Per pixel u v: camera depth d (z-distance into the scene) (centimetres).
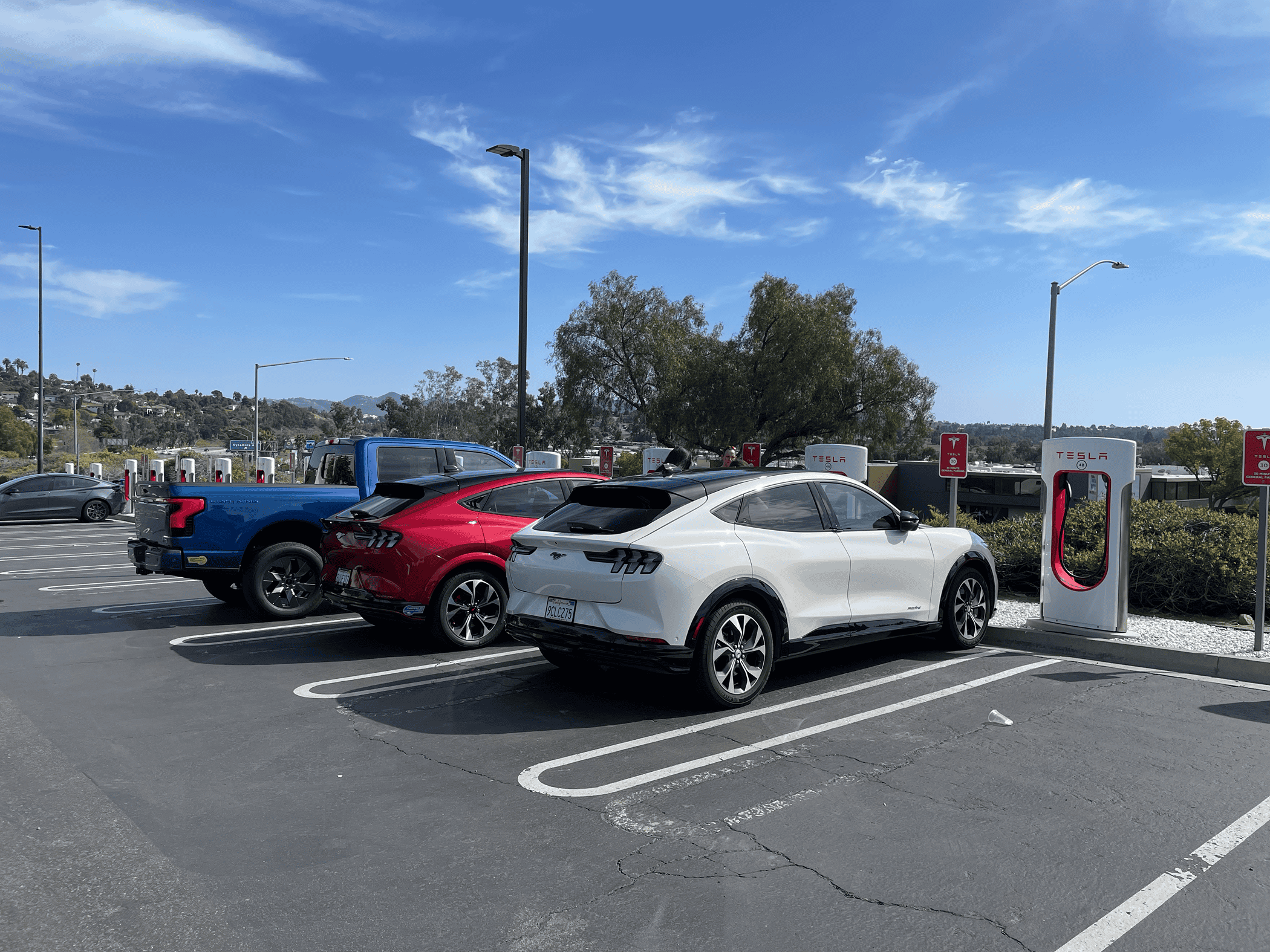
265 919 322
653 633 557
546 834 396
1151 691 636
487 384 8100
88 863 368
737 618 593
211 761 495
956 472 928
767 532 623
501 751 512
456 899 337
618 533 583
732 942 305
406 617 754
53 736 540
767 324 4459
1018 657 752
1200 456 5359
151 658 759
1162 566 916
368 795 444
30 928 315
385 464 1009
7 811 423
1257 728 547
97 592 1175
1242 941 305
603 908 330
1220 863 363
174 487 892
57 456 5441
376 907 331
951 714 579
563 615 600
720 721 568
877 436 4559
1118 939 306
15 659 755
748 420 4444
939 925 316
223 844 387
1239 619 853
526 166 1880
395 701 621
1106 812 416
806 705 602
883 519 712
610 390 4853
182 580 1307
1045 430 2686
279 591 940
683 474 656
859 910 327
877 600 688
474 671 709
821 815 414
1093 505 1055
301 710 599
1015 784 452
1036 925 316
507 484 821
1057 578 822
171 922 320
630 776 470
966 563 769
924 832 394
